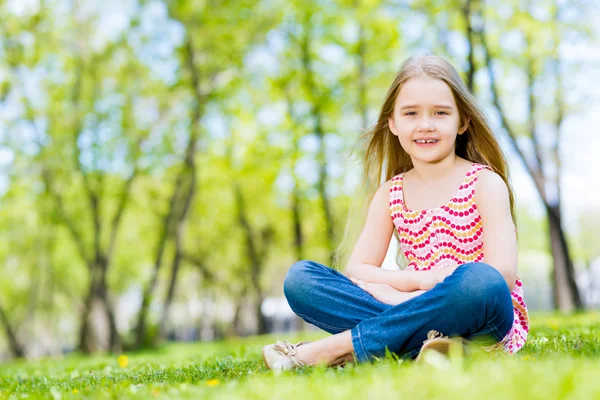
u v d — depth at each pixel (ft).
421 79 10.57
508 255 9.86
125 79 64.28
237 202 79.15
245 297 115.65
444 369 6.95
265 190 77.77
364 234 11.53
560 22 53.98
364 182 12.10
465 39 52.49
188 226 91.45
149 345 65.82
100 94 64.03
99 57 63.52
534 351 10.37
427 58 10.86
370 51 55.88
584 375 6.20
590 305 140.26
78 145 63.98
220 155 70.38
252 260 81.87
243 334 126.21
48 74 65.05
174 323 160.45
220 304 130.52
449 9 52.54
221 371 11.82
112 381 11.83
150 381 11.12
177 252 66.08
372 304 9.95
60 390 10.87
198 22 59.72
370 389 6.34
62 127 64.54
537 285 135.54
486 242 10.16
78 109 63.52
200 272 100.78
